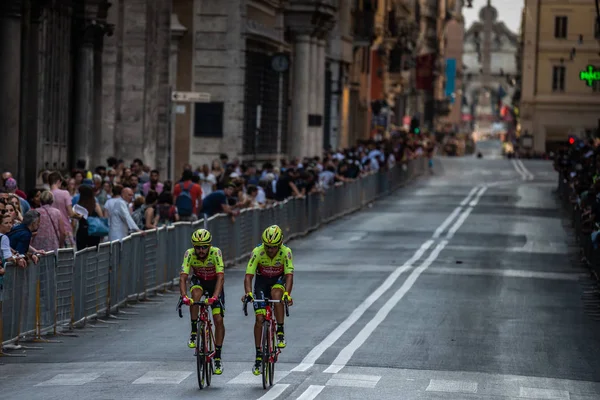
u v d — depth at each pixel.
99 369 38.19
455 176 177.00
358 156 132.38
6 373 37.94
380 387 35.34
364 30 187.00
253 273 36.16
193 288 36.66
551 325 50.12
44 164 74.50
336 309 53.41
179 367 38.59
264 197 83.56
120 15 92.12
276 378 36.72
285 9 136.88
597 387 36.62
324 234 95.31
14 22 67.38
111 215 56.38
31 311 43.72
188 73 112.19
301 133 141.12
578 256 81.00
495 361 40.72
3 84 67.44
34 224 43.16
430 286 62.91
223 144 112.00
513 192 145.62
